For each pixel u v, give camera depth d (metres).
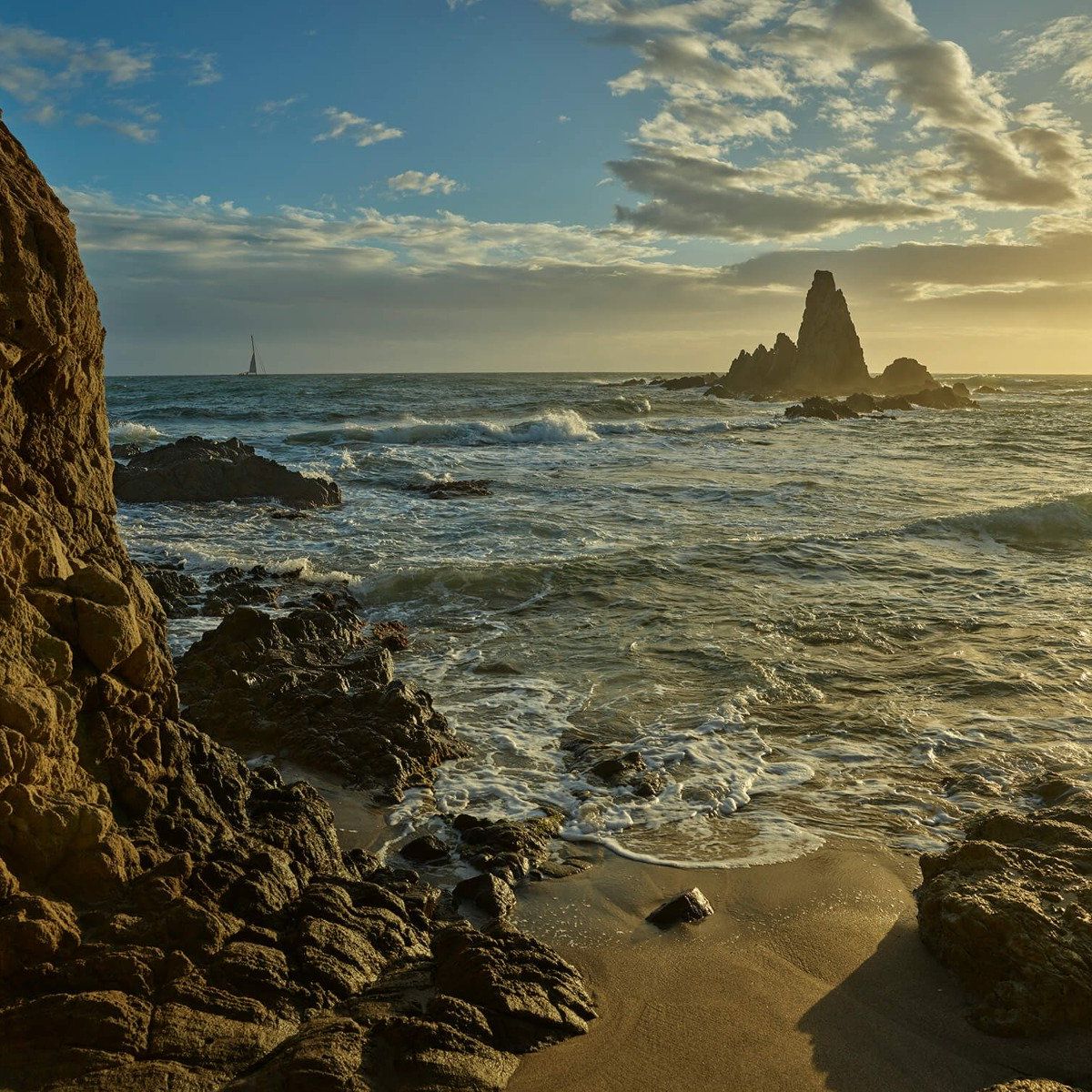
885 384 99.88
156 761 5.74
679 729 9.67
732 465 32.69
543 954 5.39
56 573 5.43
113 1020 4.15
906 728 9.70
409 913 5.89
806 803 8.04
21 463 5.44
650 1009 5.15
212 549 18.25
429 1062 4.33
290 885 5.61
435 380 129.38
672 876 6.77
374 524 20.95
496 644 12.52
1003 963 5.28
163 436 37.56
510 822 7.52
